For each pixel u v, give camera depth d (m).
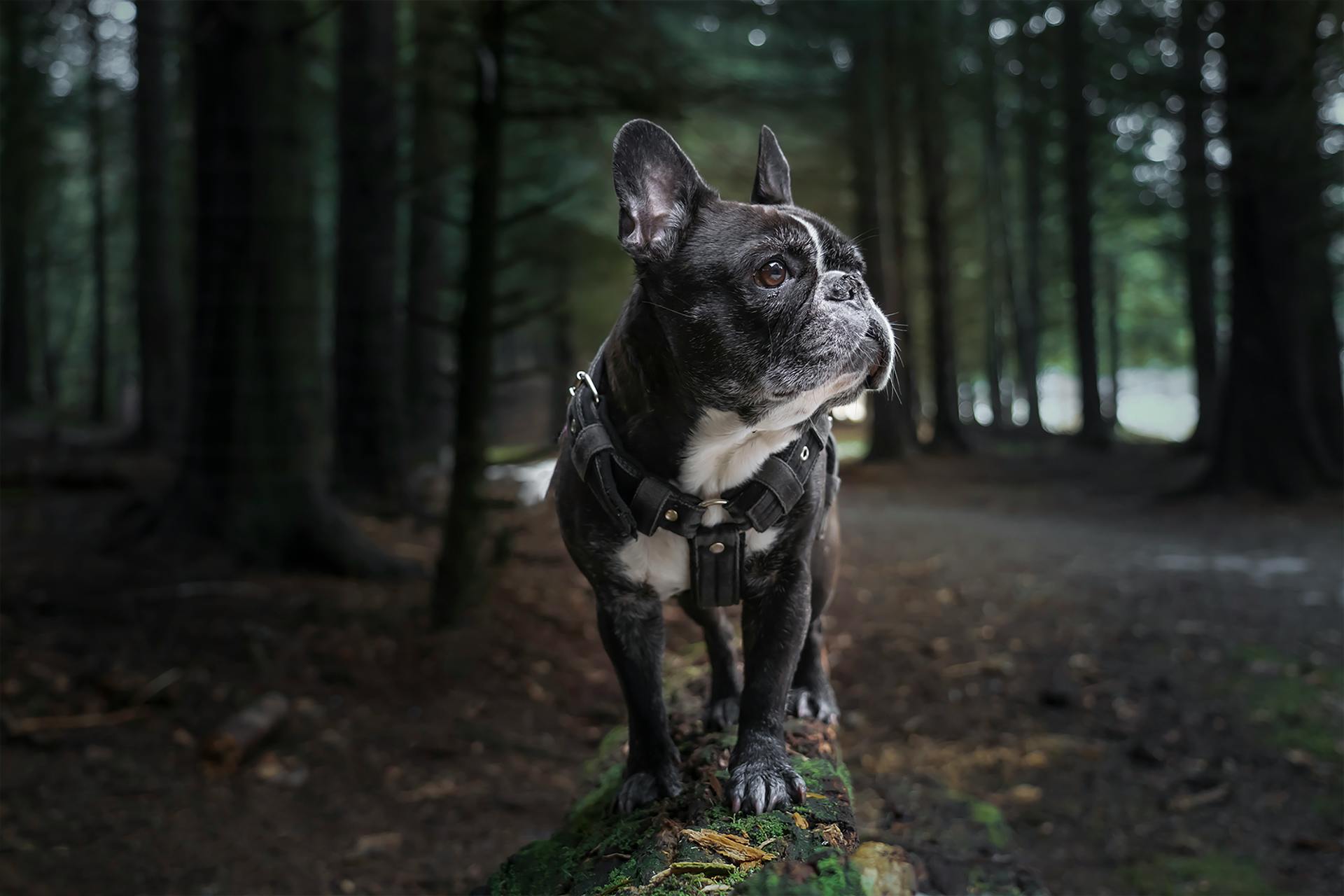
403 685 5.96
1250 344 13.30
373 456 10.48
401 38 11.10
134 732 5.16
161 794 4.64
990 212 30.67
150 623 6.30
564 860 2.21
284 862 4.21
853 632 7.44
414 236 14.80
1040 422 29.16
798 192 19.97
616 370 2.10
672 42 7.49
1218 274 27.00
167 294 16.80
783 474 2.04
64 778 4.68
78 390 37.72
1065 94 21.81
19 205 22.59
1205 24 13.33
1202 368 20.64
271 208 7.56
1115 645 7.11
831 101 17.38
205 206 7.59
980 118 26.72
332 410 10.98
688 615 2.69
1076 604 8.13
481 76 6.44
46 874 3.95
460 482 6.73
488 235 6.52
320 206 20.33
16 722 5.05
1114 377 35.69
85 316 38.62
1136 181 22.83
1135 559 9.83
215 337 7.60
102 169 23.78
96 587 6.73
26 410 23.23
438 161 8.52
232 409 7.57
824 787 2.19
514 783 5.08
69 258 31.30
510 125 13.50
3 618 6.19
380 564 7.76
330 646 6.27
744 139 17.06
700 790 2.23
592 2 6.28
